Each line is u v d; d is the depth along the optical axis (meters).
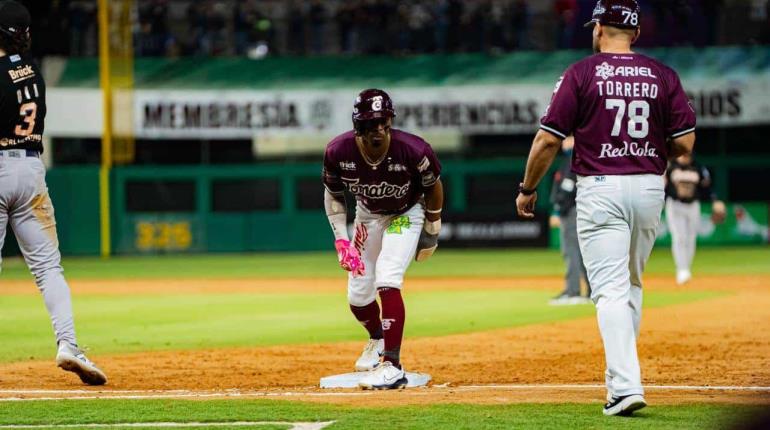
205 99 120.62
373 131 27.66
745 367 33.66
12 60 29.48
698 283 71.88
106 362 37.09
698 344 39.84
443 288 73.25
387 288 29.44
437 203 29.97
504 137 123.31
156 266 102.38
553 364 35.47
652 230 24.44
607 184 23.89
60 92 117.12
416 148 28.31
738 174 119.88
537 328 46.91
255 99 121.00
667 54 119.50
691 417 23.36
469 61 121.56
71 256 118.88
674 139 24.45
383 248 29.70
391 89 120.69
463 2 125.12
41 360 38.16
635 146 23.97
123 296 69.31
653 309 54.28
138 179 120.69
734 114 117.56
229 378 32.84
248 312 57.62
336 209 30.59
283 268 97.25
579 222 24.47
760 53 118.31
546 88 119.12
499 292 69.12
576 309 55.69
